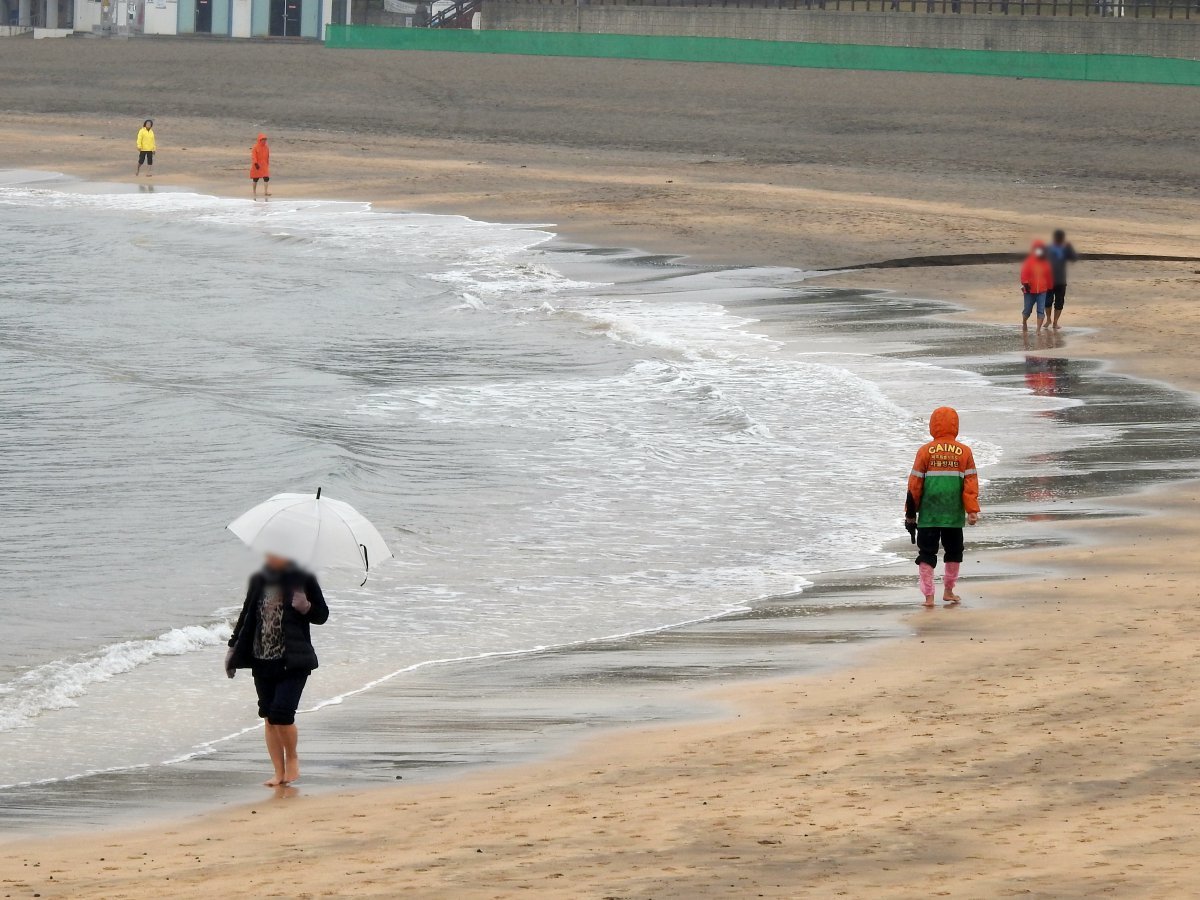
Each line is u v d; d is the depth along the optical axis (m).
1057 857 26.88
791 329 115.50
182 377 103.12
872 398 90.38
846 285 137.38
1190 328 114.06
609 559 60.47
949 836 28.48
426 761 37.06
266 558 35.50
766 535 64.12
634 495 71.31
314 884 27.56
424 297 135.12
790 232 167.25
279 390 98.56
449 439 83.44
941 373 98.19
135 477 75.50
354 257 159.50
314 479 73.00
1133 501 65.81
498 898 26.16
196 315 128.62
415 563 59.38
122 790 35.75
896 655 44.91
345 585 56.06
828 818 30.05
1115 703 38.09
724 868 27.28
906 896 25.25
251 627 35.75
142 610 53.62
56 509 69.19
